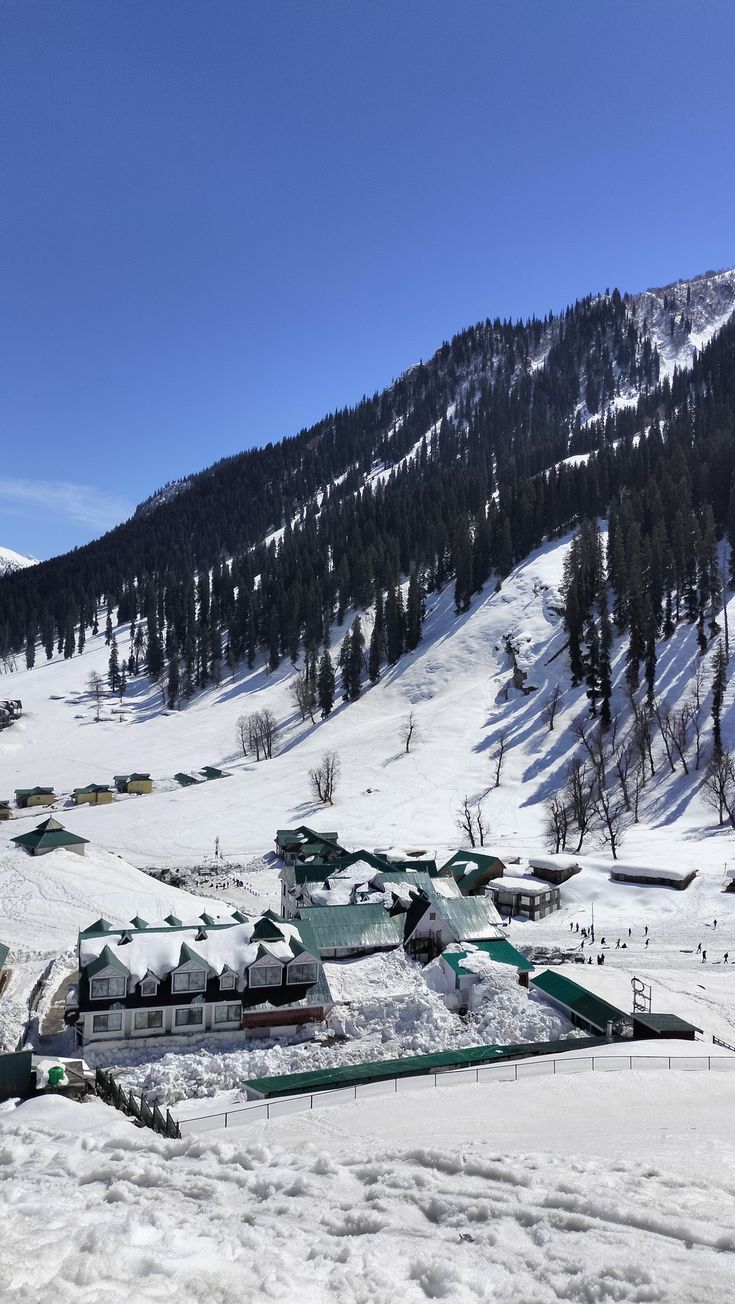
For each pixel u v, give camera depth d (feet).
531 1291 36.27
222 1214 46.93
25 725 640.58
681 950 218.59
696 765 368.27
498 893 267.39
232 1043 160.45
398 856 303.27
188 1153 64.34
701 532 538.88
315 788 411.95
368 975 184.96
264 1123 104.99
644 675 453.17
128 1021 158.20
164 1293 33.22
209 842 357.20
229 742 541.75
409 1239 43.09
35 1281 32.94
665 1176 57.21
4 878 269.85
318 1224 45.91
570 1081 119.44
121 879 279.90
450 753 436.76
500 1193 50.96
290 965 169.27
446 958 185.57
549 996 172.65
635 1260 38.75
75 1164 60.08
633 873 275.18
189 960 161.99
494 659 547.08
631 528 535.60
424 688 545.44
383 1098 114.42
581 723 429.79
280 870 316.81
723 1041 152.97
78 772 509.76
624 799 355.56
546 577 611.88
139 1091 137.18
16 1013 172.45
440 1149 62.90
